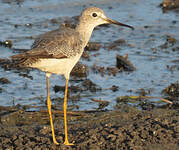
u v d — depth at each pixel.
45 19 20.80
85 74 15.81
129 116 12.16
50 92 14.33
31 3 22.75
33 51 9.62
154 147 9.82
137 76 15.62
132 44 18.39
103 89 14.62
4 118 12.15
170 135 10.34
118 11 21.95
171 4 22.36
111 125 11.22
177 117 11.62
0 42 17.92
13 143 10.16
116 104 13.50
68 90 14.38
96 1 23.41
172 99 13.89
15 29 19.55
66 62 10.27
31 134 10.85
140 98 13.90
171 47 17.98
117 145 9.89
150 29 19.86
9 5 22.31
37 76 15.55
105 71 16.02
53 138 10.27
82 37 10.92
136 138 10.20
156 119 11.35
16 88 14.48
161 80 15.23
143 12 21.84
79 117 12.34
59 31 10.58
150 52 17.55
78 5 22.72
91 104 13.51
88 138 10.34
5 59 16.47
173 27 20.02
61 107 13.20
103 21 11.57
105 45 18.28
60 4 22.77
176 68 16.06
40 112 12.59
